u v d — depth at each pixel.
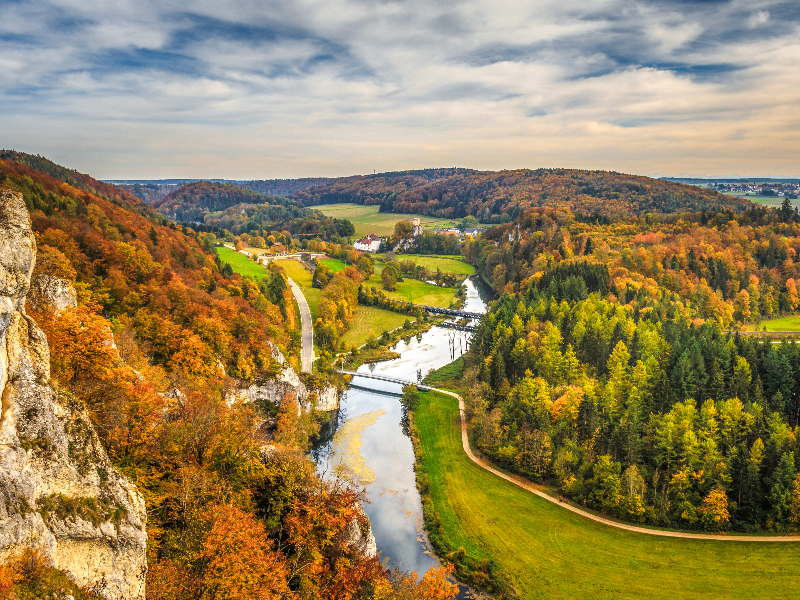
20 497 28.14
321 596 53.28
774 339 165.00
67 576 29.70
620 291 179.75
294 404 110.31
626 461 92.56
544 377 124.50
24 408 29.72
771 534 80.69
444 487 97.25
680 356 115.44
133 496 34.50
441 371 160.88
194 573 42.56
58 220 115.06
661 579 73.56
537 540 82.19
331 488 72.75
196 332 102.19
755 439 91.00
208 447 61.25
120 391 54.78
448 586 61.53
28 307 50.66
